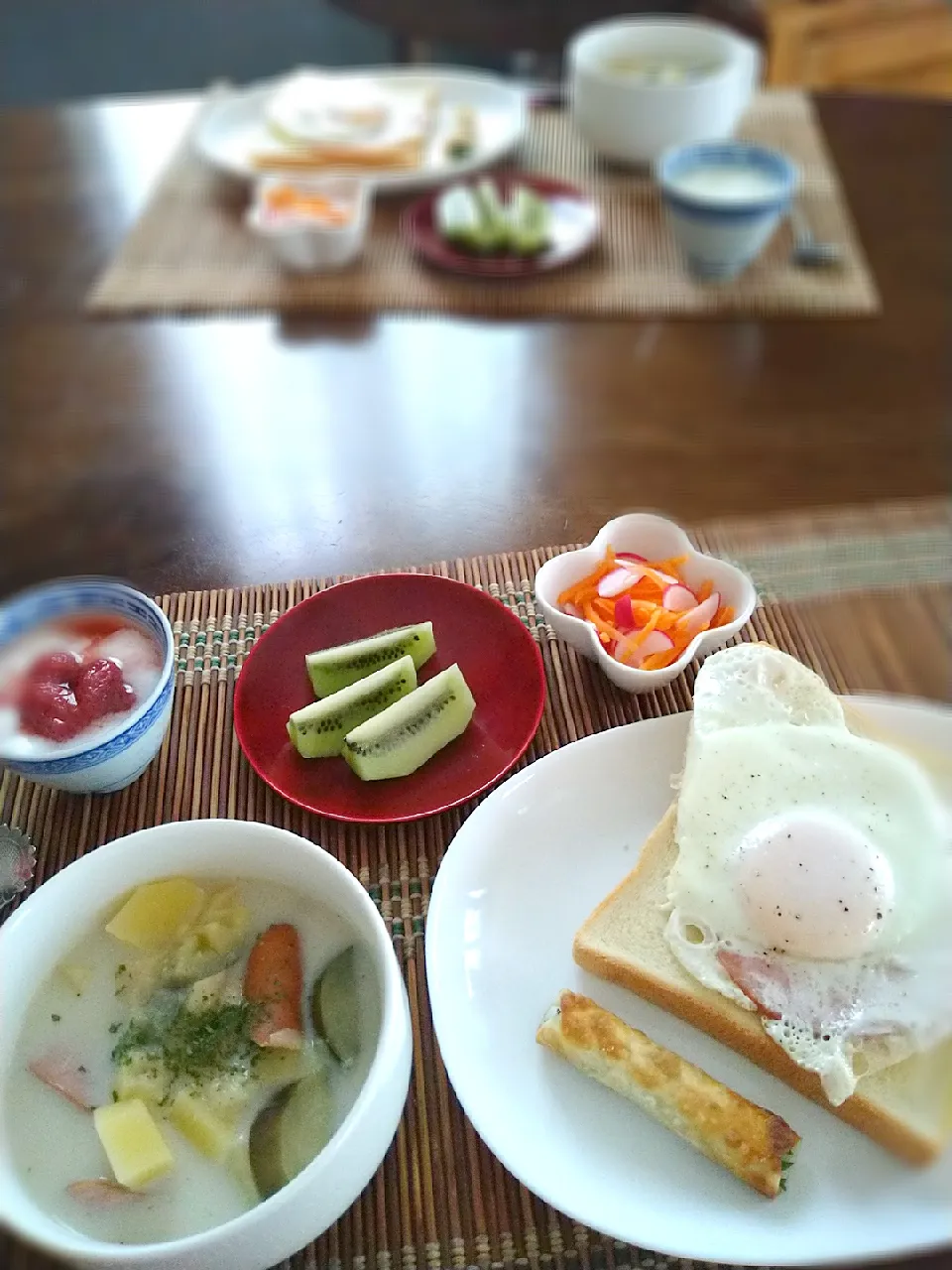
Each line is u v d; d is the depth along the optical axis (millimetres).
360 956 277
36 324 632
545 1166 261
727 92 714
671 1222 251
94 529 470
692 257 655
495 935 310
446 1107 279
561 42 969
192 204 727
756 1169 255
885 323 633
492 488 424
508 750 348
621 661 354
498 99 810
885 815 312
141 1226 244
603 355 608
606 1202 254
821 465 556
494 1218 262
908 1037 276
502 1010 296
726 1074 288
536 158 771
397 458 497
